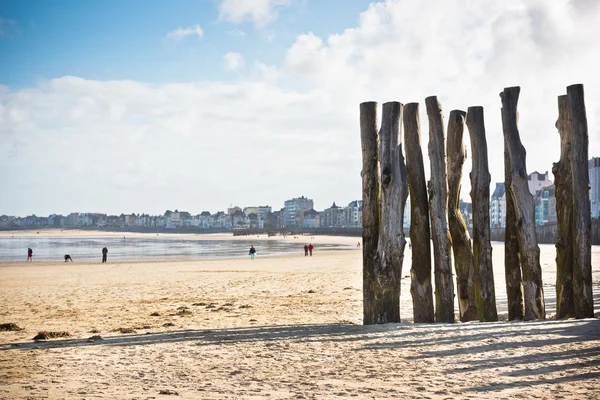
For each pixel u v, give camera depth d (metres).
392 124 8.56
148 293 17.84
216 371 5.64
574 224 8.41
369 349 6.55
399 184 8.55
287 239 144.12
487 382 4.90
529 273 8.45
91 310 13.09
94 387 5.01
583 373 5.11
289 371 5.57
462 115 8.82
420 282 8.62
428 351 6.29
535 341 6.55
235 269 32.28
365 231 8.77
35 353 6.81
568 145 8.70
